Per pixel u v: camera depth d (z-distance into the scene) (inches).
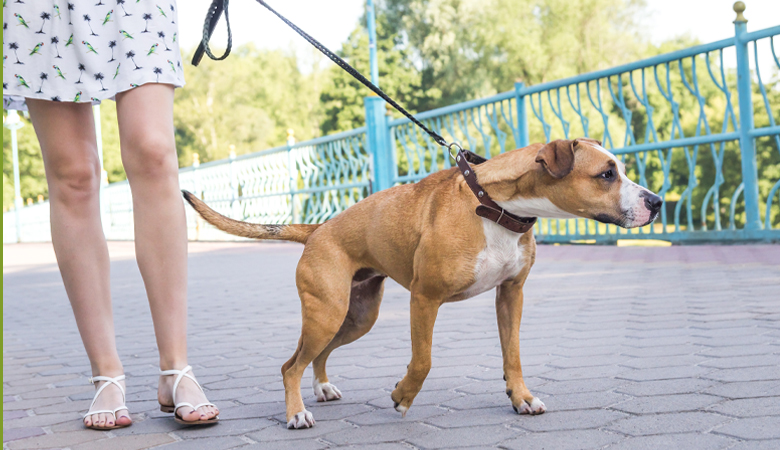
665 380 120.6
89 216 122.1
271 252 558.3
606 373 129.3
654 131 380.5
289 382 115.3
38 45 113.7
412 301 111.4
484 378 134.0
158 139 115.3
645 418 100.7
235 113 2297.0
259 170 711.1
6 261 703.7
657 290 227.1
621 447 89.4
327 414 118.0
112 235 1014.4
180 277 118.2
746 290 211.3
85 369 167.5
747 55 335.6
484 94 1673.2
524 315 200.8
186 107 2311.8
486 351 157.5
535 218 111.6
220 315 246.5
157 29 115.4
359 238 120.4
